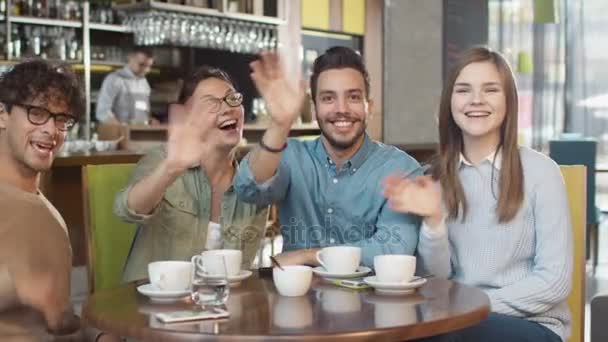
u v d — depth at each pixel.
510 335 2.35
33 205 2.03
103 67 8.29
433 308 1.88
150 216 2.52
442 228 2.42
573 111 10.79
